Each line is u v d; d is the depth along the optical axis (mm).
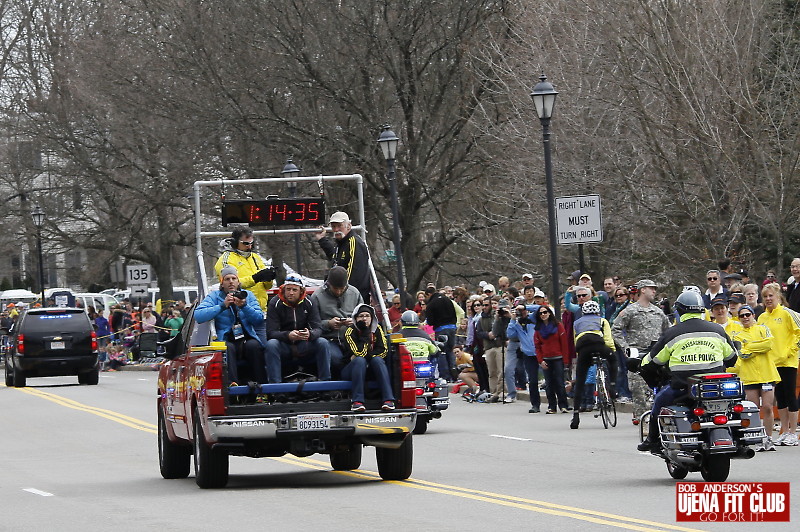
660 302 78875
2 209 174125
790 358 51531
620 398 73625
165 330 135000
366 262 47438
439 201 133875
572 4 106062
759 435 39312
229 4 126250
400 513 35531
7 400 97125
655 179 93312
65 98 156625
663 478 43125
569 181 102375
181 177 132500
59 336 111438
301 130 126250
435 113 128875
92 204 169750
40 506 40562
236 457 56438
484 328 82438
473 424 68062
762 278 95375
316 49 126500
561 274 121250
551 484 42219
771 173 86562
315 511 36469
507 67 111562
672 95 88938
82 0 164750
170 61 129750
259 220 51875
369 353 42875
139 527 34406
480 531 31625
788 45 92250
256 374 43500
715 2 91625
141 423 75312
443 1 124750
